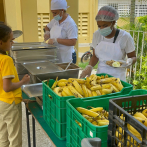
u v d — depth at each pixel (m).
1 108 1.94
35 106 2.02
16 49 2.68
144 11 6.58
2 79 1.85
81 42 9.70
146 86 4.18
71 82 1.75
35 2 5.82
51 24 3.66
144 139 0.85
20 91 2.04
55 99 1.44
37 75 2.08
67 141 1.34
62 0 3.14
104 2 9.35
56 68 2.35
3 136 2.16
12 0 6.54
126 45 2.43
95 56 2.70
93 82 1.71
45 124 1.67
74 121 1.21
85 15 9.48
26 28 5.88
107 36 2.46
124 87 1.64
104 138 1.05
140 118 1.07
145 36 4.40
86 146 0.78
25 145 2.93
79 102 1.38
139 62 4.58
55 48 2.92
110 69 2.49
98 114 1.28
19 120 2.03
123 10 8.73
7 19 6.65
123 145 0.98
